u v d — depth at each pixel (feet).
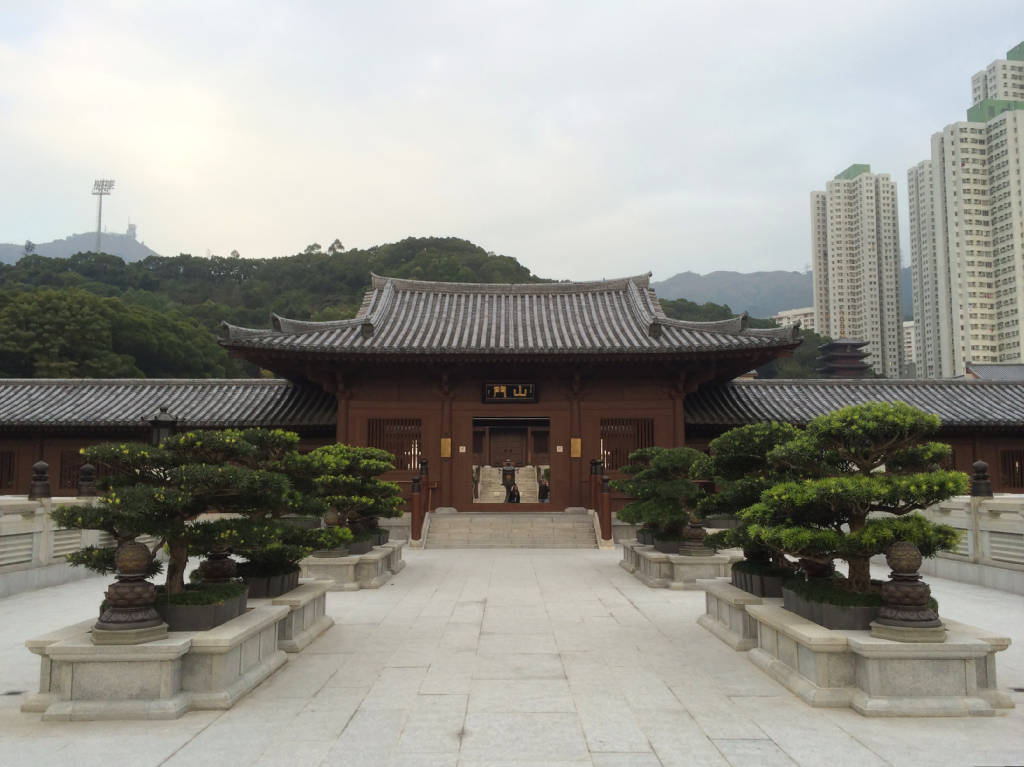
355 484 55.42
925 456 29.53
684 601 48.62
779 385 105.91
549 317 105.09
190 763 21.29
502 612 44.98
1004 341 331.77
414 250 428.56
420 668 31.91
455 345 92.68
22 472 94.27
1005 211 332.39
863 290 471.21
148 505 26.35
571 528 86.99
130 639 25.48
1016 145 328.90
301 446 96.68
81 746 22.57
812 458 29.91
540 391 94.68
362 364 91.15
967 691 25.27
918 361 394.32
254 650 30.14
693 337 92.43
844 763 21.16
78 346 193.16
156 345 214.48
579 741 23.02
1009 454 96.27
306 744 22.79
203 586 30.73
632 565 62.59
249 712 25.89
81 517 26.35
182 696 25.96
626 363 91.40
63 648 25.22
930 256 378.32
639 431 94.32
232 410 96.68
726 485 37.32
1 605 48.70
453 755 21.88
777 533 28.78
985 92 392.06
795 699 27.09
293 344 85.92
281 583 36.78
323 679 30.22
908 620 25.70
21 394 98.89
